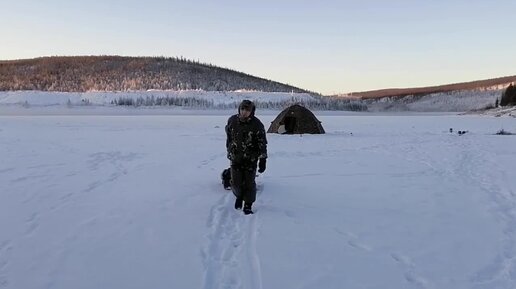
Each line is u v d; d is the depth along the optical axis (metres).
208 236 5.88
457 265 4.97
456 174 10.98
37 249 5.35
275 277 4.61
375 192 8.73
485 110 103.56
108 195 8.24
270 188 9.02
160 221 6.54
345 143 19.30
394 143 19.38
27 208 7.21
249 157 6.96
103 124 37.28
